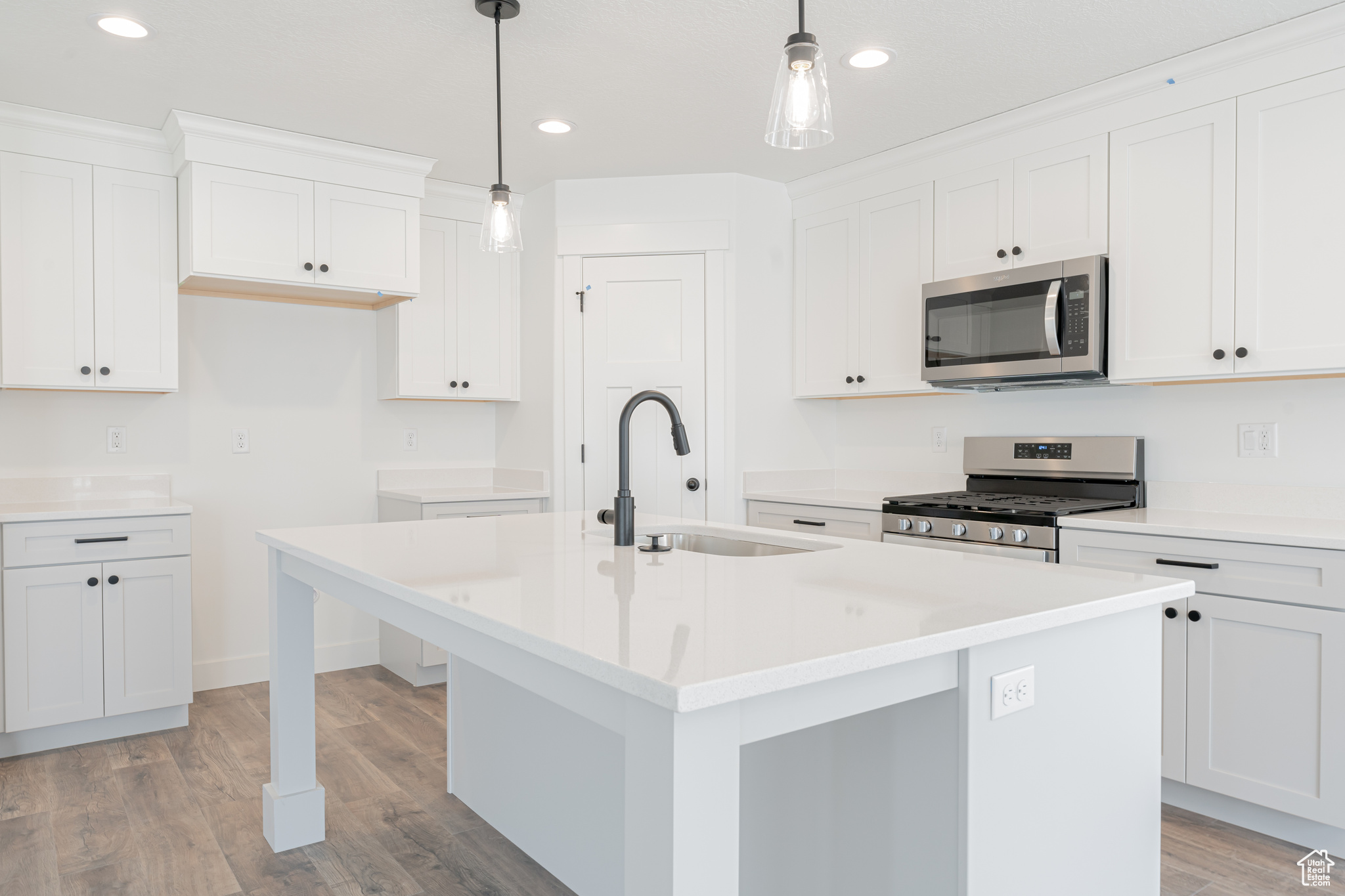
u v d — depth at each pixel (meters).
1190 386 2.87
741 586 1.44
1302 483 2.61
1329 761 2.11
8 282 2.92
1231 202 2.50
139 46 2.51
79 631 2.87
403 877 2.10
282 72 2.70
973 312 3.11
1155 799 1.53
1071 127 2.90
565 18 2.35
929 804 1.24
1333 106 2.30
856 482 4.05
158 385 3.19
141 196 3.16
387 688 3.64
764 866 1.54
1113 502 2.93
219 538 3.63
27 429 3.22
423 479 4.15
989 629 1.16
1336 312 2.29
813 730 1.43
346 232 3.37
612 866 1.85
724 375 3.77
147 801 2.51
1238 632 2.27
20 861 2.15
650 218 3.80
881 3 2.28
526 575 1.55
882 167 3.50
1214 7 2.29
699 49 2.55
